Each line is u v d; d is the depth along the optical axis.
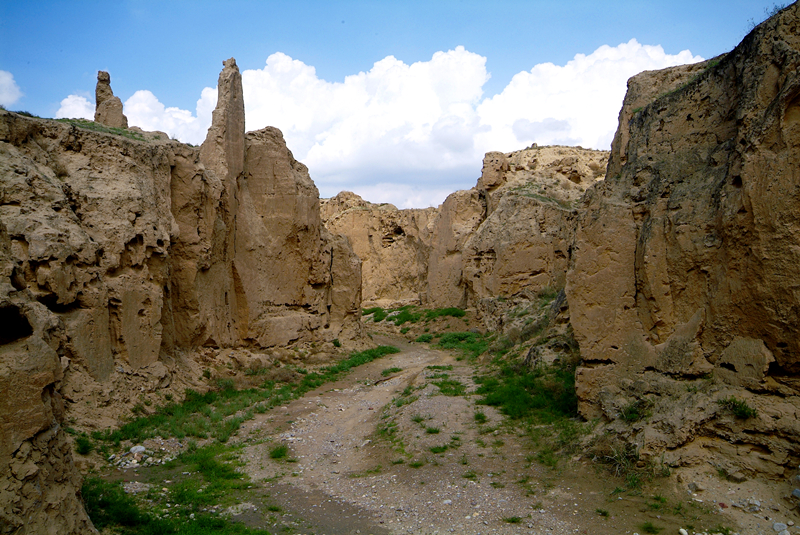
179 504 9.73
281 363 24.23
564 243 34.31
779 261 9.39
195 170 20.25
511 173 44.81
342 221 62.44
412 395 17.41
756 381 9.70
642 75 16.92
